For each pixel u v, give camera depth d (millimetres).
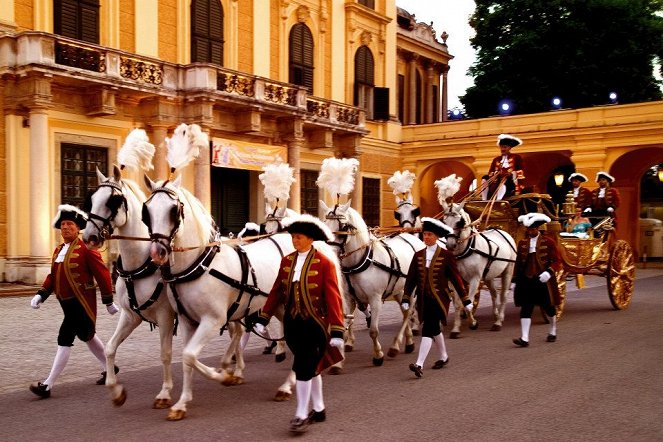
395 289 9359
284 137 24312
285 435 5734
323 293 5906
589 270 13914
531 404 6652
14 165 17703
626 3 32031
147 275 6512
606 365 8461
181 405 6246
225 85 21297
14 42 17203
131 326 6770
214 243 6621
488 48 36219
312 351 5828
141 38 20844
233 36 23938
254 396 7148
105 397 7066
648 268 27828
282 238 8125
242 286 6840
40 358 9016
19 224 17797
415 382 7703
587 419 6137
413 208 12016
